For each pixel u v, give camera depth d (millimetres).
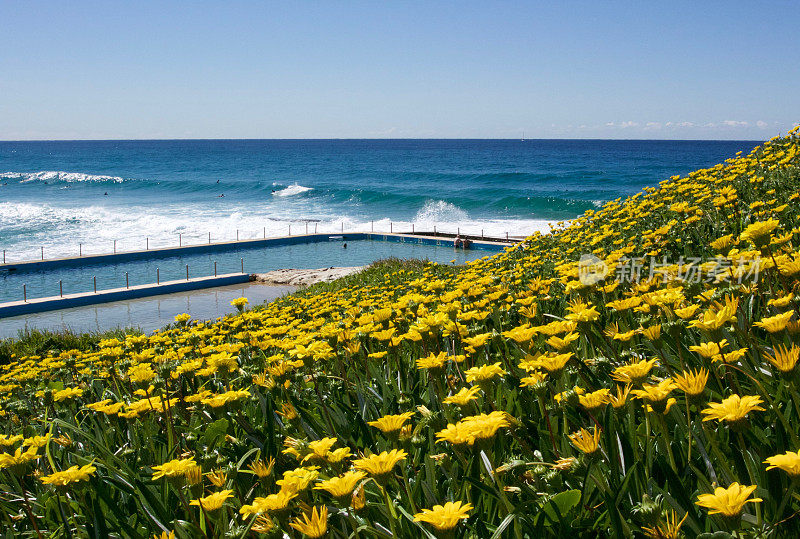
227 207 62094
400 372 3023
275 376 2832
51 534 1873
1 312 21969
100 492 1848
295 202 66312
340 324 3898
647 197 10289
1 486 2445
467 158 144250
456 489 1664
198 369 3668
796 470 1122
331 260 33188
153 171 116812
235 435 2623
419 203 61594
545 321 3668
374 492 1778
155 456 2477
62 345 12523
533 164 114312
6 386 5164
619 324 2768
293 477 1441
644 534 1284
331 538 1333
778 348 1758
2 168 131000
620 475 1571
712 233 5805
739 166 9195
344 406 2604
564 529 1354
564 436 1820
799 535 1246
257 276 27406
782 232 4375
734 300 2301
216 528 1609
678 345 2188
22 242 39188
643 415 1994
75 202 66375
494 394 2350
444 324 3006
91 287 26547
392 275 13477
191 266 31797
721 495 1113
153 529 1823
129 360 5039
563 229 11008
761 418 1816
